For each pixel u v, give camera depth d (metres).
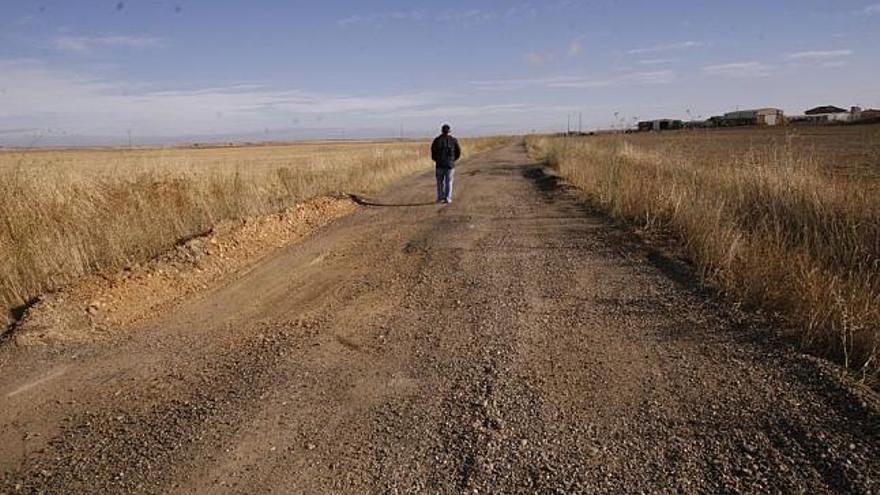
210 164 14.88
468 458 3.29
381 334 5.36
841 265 6.27
